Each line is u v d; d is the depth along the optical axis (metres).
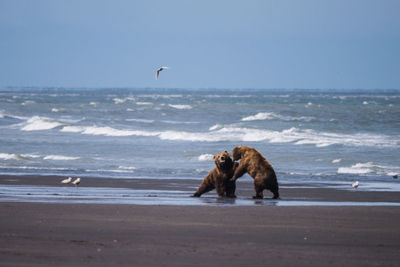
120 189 70.06
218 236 38.12
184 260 30.89
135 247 33.94
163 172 92.88
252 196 66.44
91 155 116.00
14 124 190.00
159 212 48.06
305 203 58.94
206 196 65.81
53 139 144.75
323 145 135.00
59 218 43.97
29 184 73.56
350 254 33.41
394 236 39.28
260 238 37.75
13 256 30.69
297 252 33.59
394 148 128.50
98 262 29.98
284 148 129.88
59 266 28.89
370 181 84.00
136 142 140.38
